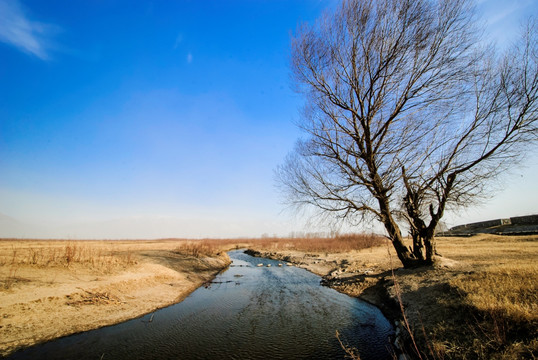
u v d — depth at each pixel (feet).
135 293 45.80
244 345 28.76
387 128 45.34
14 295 32.96
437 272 41.22
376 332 31.91
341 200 47.80
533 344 17.12
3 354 24.18
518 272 29.17
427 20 40.81
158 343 28.96
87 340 28.81
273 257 143.13
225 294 53.31
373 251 109.81
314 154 49.90
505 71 38.14
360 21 44.50
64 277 43.39
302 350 27.53
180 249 104.88
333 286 59.00
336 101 48.14
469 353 19.30
